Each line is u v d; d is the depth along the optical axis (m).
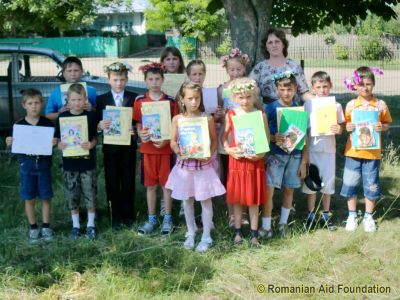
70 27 32.12
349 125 5.30
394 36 27.12
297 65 5.56
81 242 5.08
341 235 5.24
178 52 6.16
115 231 5.39
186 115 4.95
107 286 4.23
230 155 5.00
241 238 5.12
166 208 5.40
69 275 4.43
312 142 5.41
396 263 4.61
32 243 5.12
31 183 5.15
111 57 31.33
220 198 6.44
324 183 5.45
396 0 10.08
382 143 9.31
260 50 6.75
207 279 4.41
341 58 26.33
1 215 5.80
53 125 5.24
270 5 6.79
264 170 5.02
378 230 5.35
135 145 5.49
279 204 6.28
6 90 9.20
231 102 5.28
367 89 5.21
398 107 13.30
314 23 10.46
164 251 4.85
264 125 4.87
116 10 40.97
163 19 32.06
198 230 5.45
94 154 5.27
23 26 31.77
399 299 4.08
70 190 5.23
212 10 9.61
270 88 5.52
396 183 7.02
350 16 10.20
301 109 5.10
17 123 5.11
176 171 5.04
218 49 28.58
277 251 4.89
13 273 4.48
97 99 5.42
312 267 4.58
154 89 5.27
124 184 5.51
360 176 5.36
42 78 9.38
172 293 4.17
